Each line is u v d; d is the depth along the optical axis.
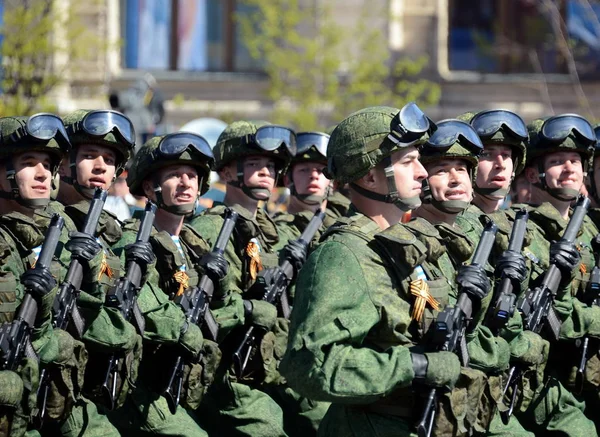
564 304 21.50
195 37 69.38
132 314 19.91
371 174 16.58
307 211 27.89
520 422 22.42
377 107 16.75
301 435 24.44
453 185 19.28
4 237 17.94
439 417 15.80
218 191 34.25
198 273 22.20
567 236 21.19
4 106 50.81
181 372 21.03
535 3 69.44
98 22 64.94
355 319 15.55
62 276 19.09
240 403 23.33
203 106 69.00
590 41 68.19
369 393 15.22
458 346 16.58
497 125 21.38
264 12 65.44
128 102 39.44
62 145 18.72
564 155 23.23
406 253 15.99
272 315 23.41
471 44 70.00
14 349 16.98
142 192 22.72
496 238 21.11
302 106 64.25
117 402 19.72
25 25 51.78
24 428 17.23
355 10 67.00
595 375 22.09
